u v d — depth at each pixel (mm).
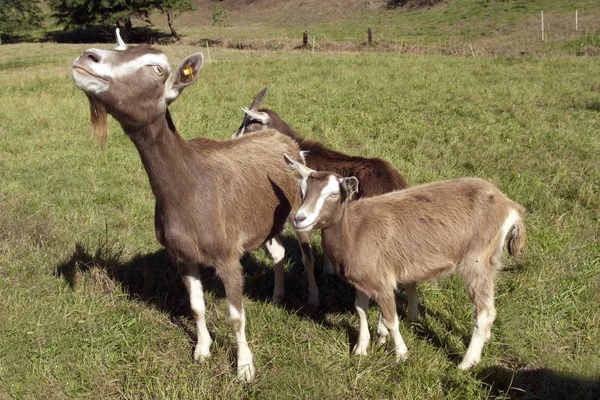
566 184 7352
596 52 21188
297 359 4301
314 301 5320
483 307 4297
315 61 19297
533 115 10852
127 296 5227
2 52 33906
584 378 4074
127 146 10164
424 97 12789
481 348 4320
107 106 3535
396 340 4340
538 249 5730
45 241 6133
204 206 4082
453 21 35875
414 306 4801
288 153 5070
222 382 4188
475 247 4316
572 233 6027
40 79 18891
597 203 6719
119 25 47688
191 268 4371
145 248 6074
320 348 4527
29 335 4516
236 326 4258
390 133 10039
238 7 56906
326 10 49875
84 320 4762
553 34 26781
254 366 4363
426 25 36312
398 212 4375
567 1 33781
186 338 4758
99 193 7691
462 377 4121
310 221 4055
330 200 4082
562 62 16922
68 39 49812
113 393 4137
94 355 4434
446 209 4359
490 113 11141
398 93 13344
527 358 4367
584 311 4797
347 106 12219
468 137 9617
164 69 3631
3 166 9023
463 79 14727
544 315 4777
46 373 4219
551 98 12070
